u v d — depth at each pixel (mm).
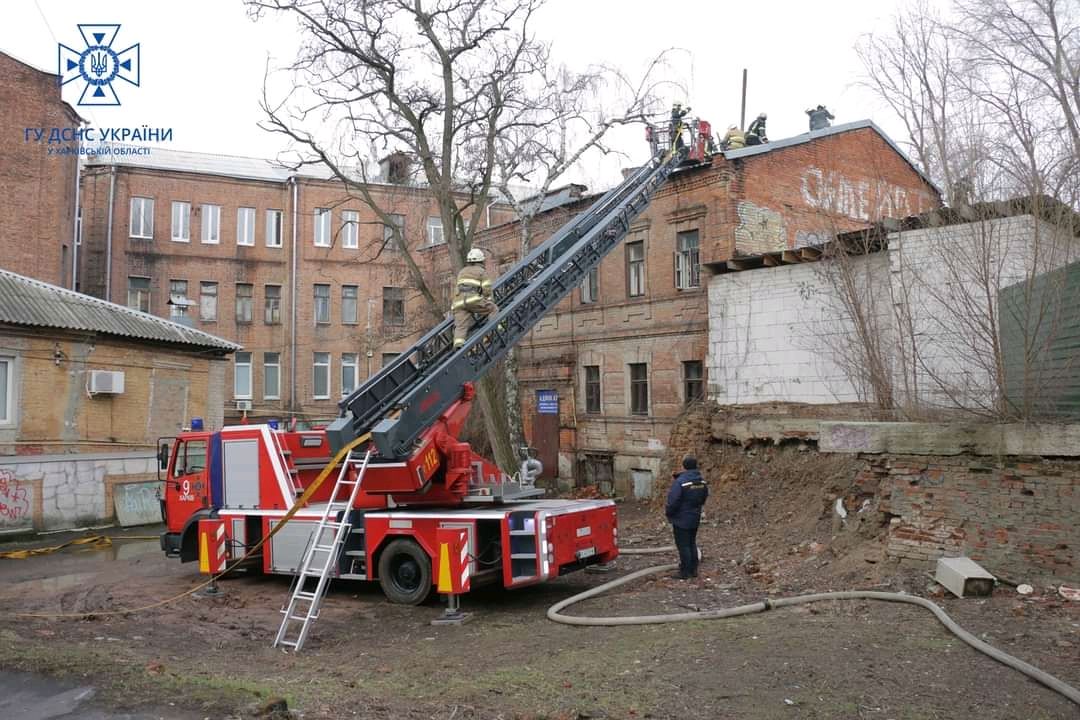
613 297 23344
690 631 7773
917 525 9266
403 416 10000
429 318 25719
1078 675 6004
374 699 6051
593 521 10789
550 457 25281
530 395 26266
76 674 6332
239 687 6098
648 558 12883
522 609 9906
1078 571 8078
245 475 11805
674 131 19484
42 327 18422
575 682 6398
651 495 21688
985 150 10961
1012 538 8539
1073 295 8422
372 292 39562
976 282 9805
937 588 8523
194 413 22625
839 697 5742
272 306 38906
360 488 10516
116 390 19750
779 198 20984
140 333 20531
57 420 18891
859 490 11867
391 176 21531
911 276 12500
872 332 12703
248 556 11500
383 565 10383
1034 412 8727
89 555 15531
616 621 8352
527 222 21438
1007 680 5980
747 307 18484
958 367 10969
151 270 37156
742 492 16516
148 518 20328
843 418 15469
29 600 11117
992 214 10141
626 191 16719
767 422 16688
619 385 23078
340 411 10430
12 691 5926
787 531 13047
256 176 39188
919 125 12258
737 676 6258
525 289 12359
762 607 8492
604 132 20734
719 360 19094
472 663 7391
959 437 8914
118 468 20031
